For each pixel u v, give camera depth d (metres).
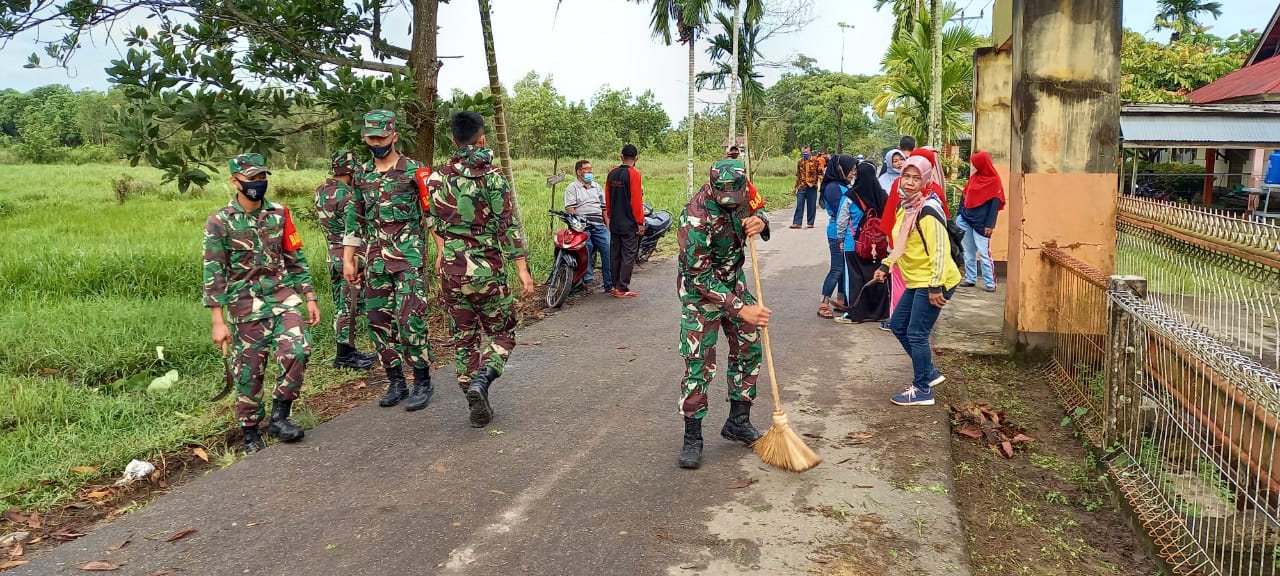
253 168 4.55
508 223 4.97
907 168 5.18
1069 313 5.77
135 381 5.89
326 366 6.46
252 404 4.71
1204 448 3.78
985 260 9.19
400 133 7.79
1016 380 6.12
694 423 4.33
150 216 17.00
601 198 9.41
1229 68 26.89
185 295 9.01
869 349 6.70
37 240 12.65
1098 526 3.99
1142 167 21.00
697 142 43.59
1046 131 6.13
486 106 8.84
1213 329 5.05
